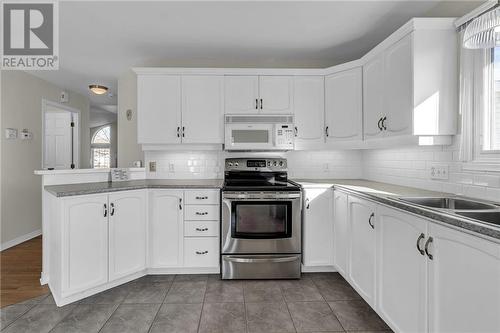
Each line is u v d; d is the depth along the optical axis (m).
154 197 2.50
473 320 1.06
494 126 1.67
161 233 2.51
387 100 2.16
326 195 2.54
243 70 2.85
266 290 2.28
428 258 1.30
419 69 1.83
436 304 1.25
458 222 1.11
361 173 3.20
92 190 2.08
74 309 1.98
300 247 2.51
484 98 1.69
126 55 3.12
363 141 2.57
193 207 2.52
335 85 2.78
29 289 2.27
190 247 2.52
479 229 1.01
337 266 2.44
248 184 2.70
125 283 2.39
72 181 2.49
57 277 2.02
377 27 2.51
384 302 1.68
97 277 2.14
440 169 1.97
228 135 2.79
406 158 2.34
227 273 2.47
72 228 1.99
